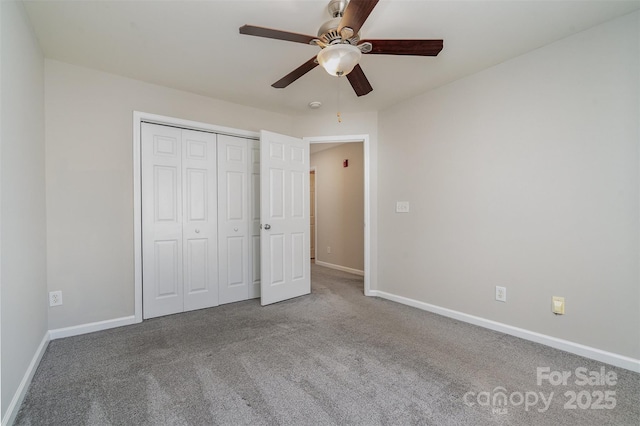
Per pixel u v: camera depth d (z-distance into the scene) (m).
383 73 2.58
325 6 1.74
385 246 3.44
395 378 1.74
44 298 2.17
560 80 2.09
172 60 2.36
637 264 1.81
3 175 1.38
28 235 1.79
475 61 2.37
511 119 2.35
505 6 1.74
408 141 3.18
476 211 2.58
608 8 1.76
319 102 3.25
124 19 1.85
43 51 2.19
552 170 2.14
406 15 1.81
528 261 2.26
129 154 2.64
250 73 2.58
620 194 1.87
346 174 5.18
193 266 3.01
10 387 1.41
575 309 2.04
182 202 2.95
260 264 3.34
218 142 3.19
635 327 1.82
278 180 3.30
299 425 1.37
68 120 2.37
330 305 3.17
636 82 1.80
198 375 1.78
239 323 2.64
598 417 1.41
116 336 2.36
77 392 1.61
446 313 2.81
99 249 2.49
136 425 1.37
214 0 1.68
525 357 1.99
